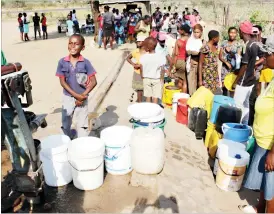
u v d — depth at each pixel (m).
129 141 4.03
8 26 26.70
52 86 8.36
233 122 4.73
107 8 14.09
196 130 5.52
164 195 3.76
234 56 6.76
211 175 4.50
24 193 3.25
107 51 14.00
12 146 2.97
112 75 9.44
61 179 3.82
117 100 7.29
